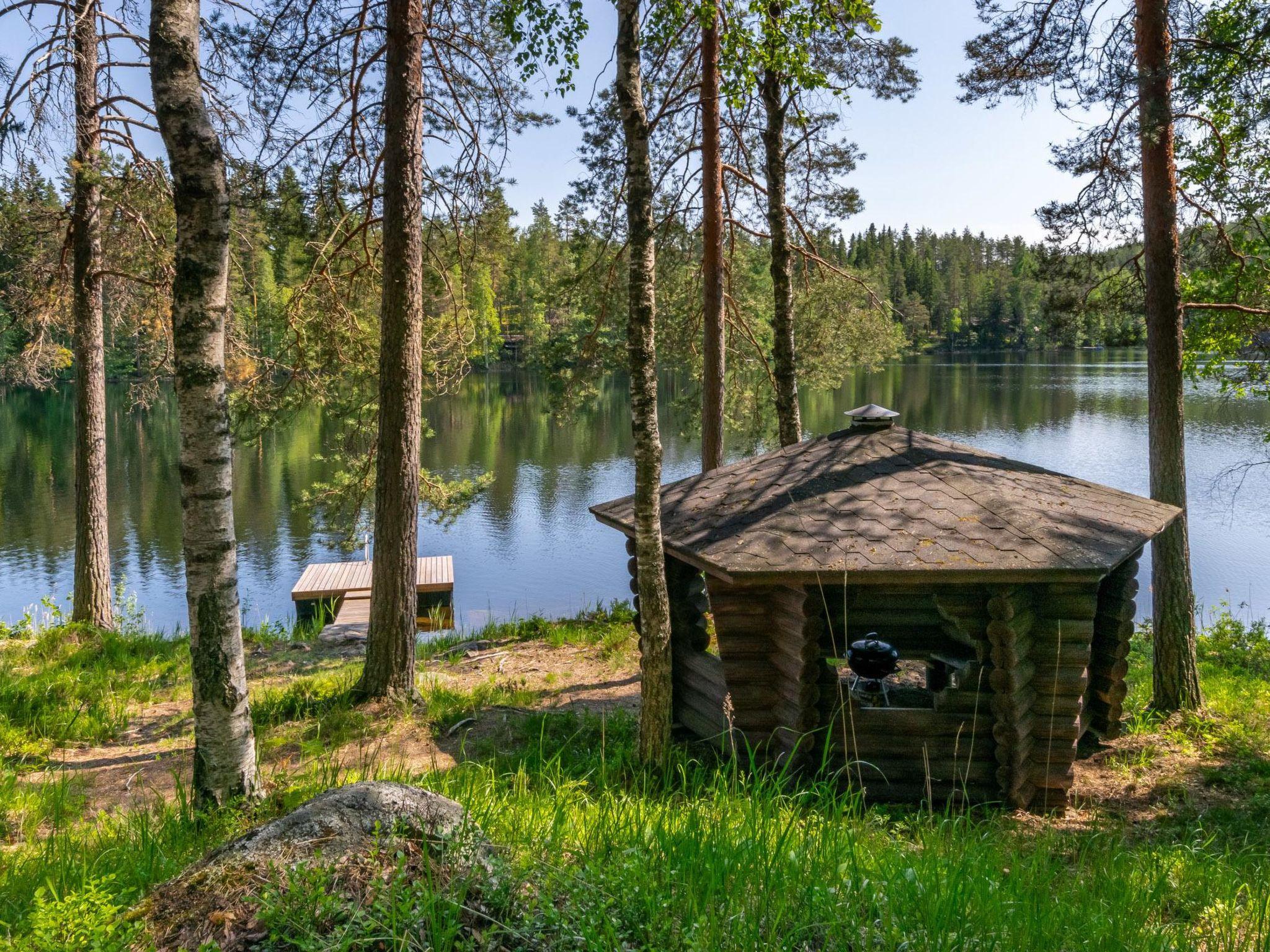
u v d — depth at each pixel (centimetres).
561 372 1329
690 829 340
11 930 269
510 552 1862
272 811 498
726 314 1360
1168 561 882
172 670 1043
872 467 741
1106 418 3634
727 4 928
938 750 661
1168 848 536
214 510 500
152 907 244
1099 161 945
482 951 239
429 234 1074
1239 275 1003
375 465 1167
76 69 1075
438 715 816
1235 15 881
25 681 944
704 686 759
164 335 1232
